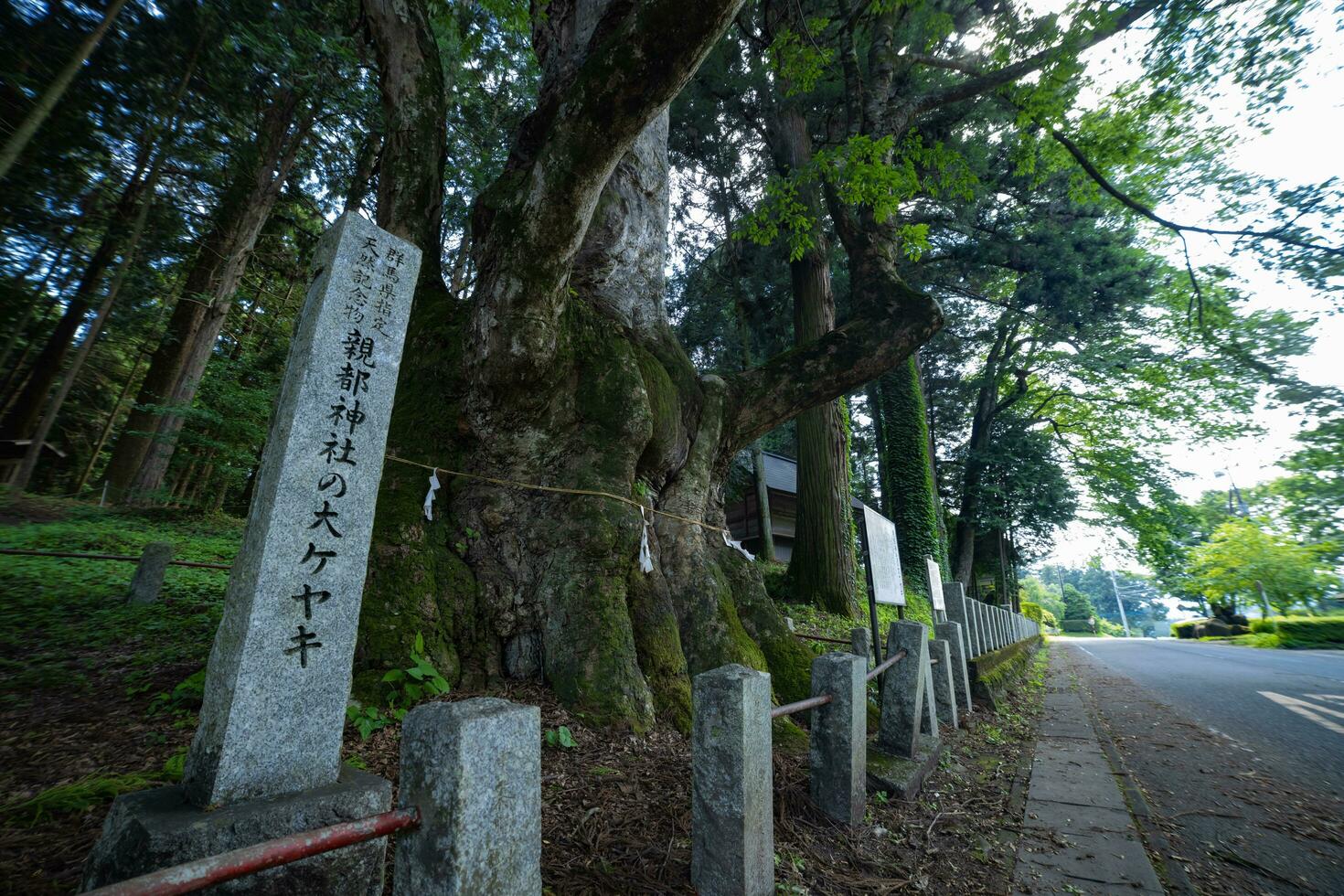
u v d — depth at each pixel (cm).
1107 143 918
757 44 1014
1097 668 1350
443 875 146
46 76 938
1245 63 843
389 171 608
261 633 218
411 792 159
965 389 2219
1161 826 382
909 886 286
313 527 240
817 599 1103
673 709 428
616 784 327
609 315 593
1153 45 835
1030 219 1538
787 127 1159
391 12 609
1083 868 316
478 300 464
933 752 464
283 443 240
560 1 629
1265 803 428
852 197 716
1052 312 1684
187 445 1705
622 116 378
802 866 285
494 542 473
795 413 690
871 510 595
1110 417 2216
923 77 1113
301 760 220
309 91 1135
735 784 239
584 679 411
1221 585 2895
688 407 599
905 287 720
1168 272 1653
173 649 512
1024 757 532
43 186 1080
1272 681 1049
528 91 1389
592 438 498
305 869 195
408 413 507
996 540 2522
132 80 1012
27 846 231
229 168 1330
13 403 1462
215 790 196
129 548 994
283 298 2027
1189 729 666
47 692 418
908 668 452
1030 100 816
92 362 1853
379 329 279
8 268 1247
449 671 413
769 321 1443
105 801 264
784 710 282
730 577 576
